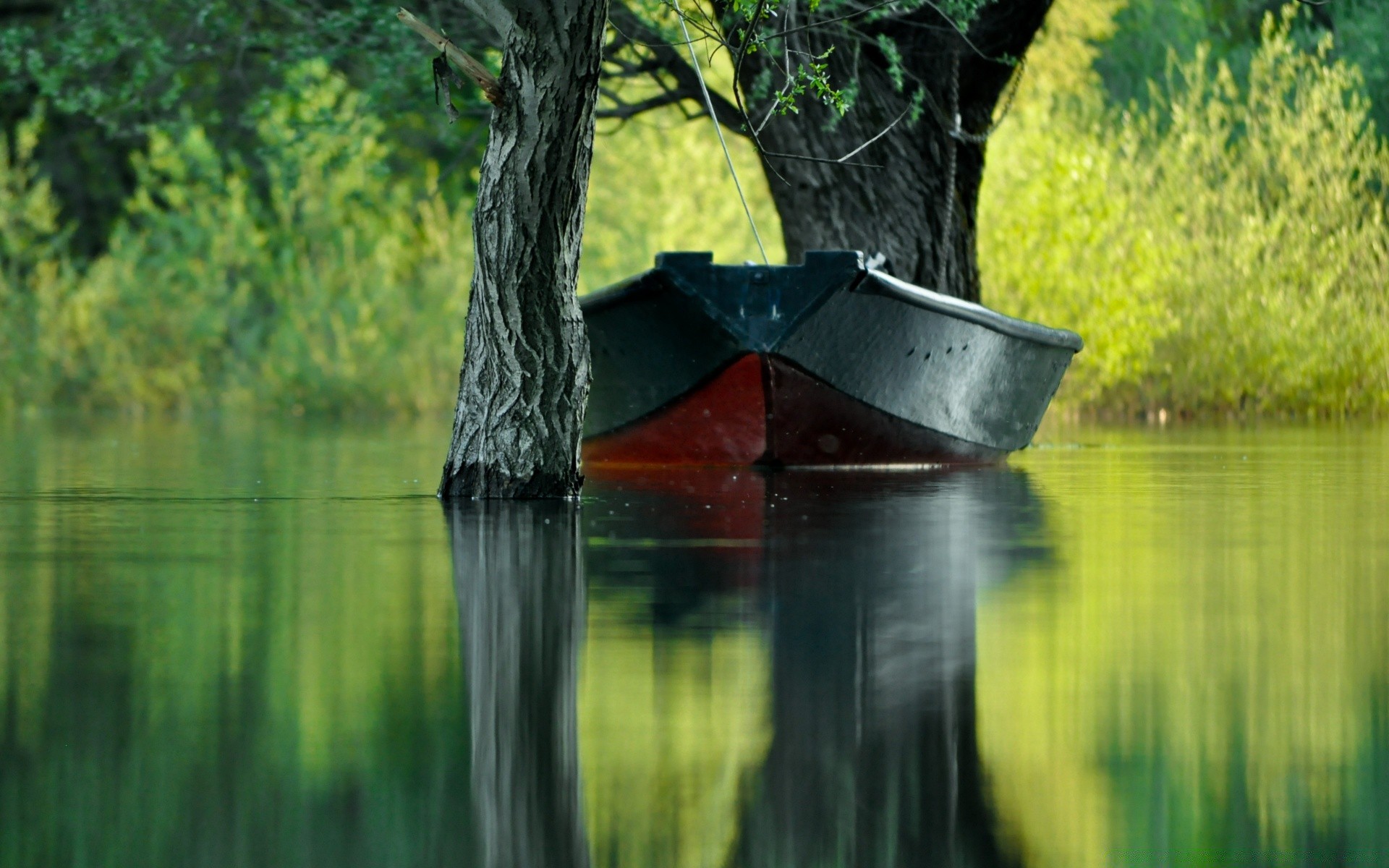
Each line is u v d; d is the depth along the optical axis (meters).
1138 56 79.75
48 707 10.83
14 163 81.06
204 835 8.27
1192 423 56.88
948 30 37.69
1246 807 8.75
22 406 71.50
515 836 8.27
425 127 57.88
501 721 10.45
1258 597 15.62
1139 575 17.22
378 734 10.15
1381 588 16.22
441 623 14.22
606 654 12.67
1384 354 58.62
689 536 21.11
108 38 41.47
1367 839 8.28
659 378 33.28
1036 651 12.80
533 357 25.95
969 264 40.44
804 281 31.44
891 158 38.31
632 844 8.18
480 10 24.08
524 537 21.12
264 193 78.75
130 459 38.06
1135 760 9.57
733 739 10.02
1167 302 59.69
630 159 70.12
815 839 8.23
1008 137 60.50
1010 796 8.91
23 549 19.91
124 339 70.81
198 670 12.07
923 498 26.94
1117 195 60.91
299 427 54.66
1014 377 35.62
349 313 69.75
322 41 40.66
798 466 34.66
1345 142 60.75
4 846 8.11
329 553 19.33
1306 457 38.28
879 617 14.41
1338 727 10.29
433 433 50.56
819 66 27.19
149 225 78.62
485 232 25.47
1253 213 61.12
